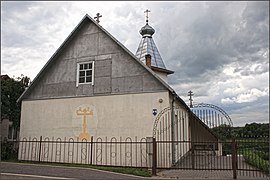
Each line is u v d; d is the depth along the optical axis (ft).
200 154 56.24
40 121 66.18
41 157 64.28
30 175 37.81
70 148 61.93
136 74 58.65
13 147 67.77
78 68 64.75
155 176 42.01
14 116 89.25
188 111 65.82
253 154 52.37
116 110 59.00
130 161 55.83
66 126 63.21
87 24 65.51
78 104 62.95
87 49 64.49
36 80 67.87
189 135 70.13
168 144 54.70
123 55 60.59
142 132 55.93
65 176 38.50
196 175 42.50
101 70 62.18
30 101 68.33
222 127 53.21
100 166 53.78
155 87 56.49
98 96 61.31
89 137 60.39
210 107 53.31
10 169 44.29
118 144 57.52
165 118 55.21
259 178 39.24
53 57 65.82
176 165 53.98
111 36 61.57
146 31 97.19
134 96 57.93
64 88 65.21
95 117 60.64
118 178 38.65
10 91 87.71
